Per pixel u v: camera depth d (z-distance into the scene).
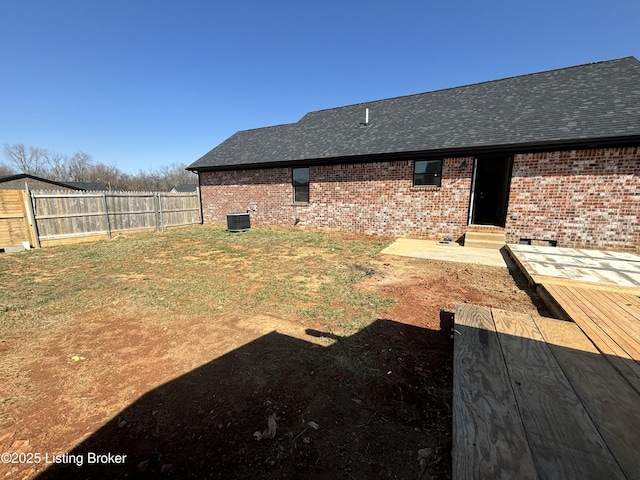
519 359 2.36
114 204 10.93
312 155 11.07
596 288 4.36
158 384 2.59
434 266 6.38
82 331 3.59
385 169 9.92
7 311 4.18
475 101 10.42
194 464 1.84
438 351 3.06
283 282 5.38
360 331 3.50
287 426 2.11
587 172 7.35
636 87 7.98
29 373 2.77
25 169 50.16
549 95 9.08
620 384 2.02
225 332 3.52
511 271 5.98
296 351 3.07
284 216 12.35
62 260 7.36
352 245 8.86
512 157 8.11
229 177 13.63
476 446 1.50
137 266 6.71
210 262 7.02
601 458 1.41
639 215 7.01
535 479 1.31
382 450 1.91
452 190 8.98
